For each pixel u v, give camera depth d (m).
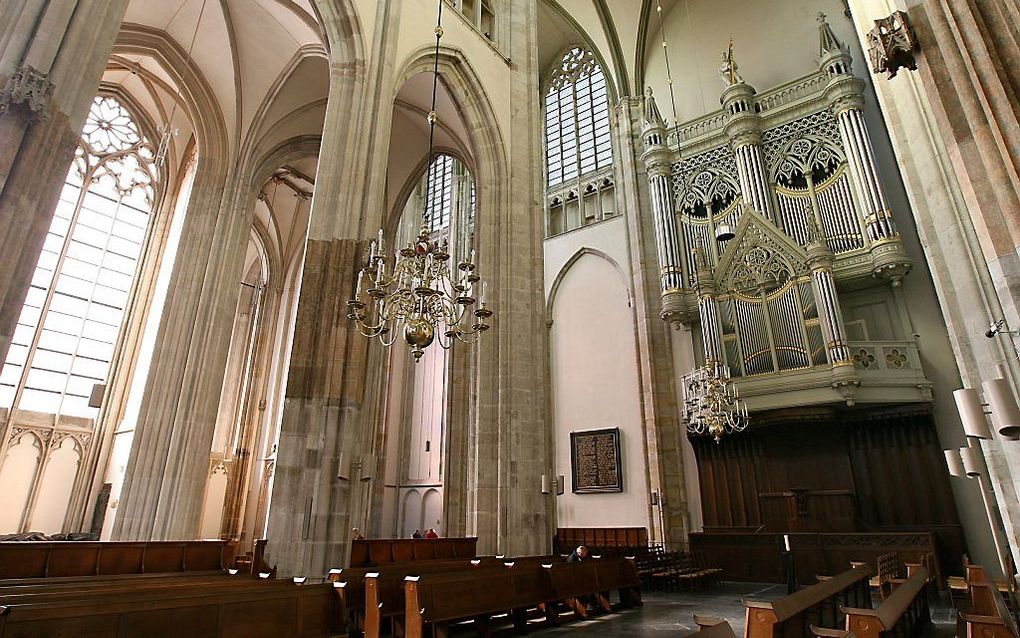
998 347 7.26
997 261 4.54
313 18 13.39
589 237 22.94
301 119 17.12
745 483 16.70
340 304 9.38
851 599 8.20
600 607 10.33
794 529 14.97
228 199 15.93
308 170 21.02
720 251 18.70
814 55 20.08
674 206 20.34
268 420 22.20
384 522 24.08
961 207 8.02
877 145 17.70
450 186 27.34
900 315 15.86
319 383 8.94
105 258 18.36
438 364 25.95
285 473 8.46
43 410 16.38
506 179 14.53
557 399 22.06
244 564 11.70
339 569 8.08
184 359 14.76
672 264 19.20
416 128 17.23
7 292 5.83
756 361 16.03
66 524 16.11
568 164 25.03
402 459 25.39
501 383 12.65
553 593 8.66
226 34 15.18
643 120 22.09
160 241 19.44
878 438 15.30
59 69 6.63
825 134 17.95
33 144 6.22
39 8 6.67
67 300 17.33
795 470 16.06
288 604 5.35
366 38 11.53
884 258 15.30
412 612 6.35
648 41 24.12
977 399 5.09
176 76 15.62
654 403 18.98
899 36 5.41
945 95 5.07
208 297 15.12
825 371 14.78
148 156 19.73
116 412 17.66
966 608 8.93
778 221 18.02
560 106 26.30
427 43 13.32
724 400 14.06
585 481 20.34
